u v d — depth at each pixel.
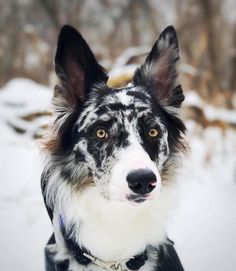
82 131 0.58
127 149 0.54
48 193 0.60
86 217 0.56
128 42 2.56
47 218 0.97
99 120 0.56
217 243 0.89
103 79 0.62
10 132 1.36
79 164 0.57
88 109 0.59
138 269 0.57
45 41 2.46
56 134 0.60
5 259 0.83
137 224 0.56
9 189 1.06
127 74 1.03
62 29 0.59
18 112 1.42
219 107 1.58
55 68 0.60
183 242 0.89
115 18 2.70
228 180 1.16
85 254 0.57
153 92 0.62
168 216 0.59
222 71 2.03
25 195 1.04
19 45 2.35
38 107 1.42
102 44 2.50
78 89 0.61
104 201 0.56
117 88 0.61
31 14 2.67
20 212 0.99
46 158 0.60
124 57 1.48
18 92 1.60
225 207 1.02
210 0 2.04
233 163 1.27
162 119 0.60
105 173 0.55
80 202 0.57
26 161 1.18
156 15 2.66
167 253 0.59
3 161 1.18
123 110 0.57
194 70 1.54
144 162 0.51
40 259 0.83
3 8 2.65
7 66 2.33
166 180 0.59
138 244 0.57
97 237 0.56
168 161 0.59
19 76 2.26
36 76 2.21
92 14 2.76
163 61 0.64
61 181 0.59
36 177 1.10
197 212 0.99
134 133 0.56
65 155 0.59
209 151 1.26
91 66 0.61
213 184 1.13
